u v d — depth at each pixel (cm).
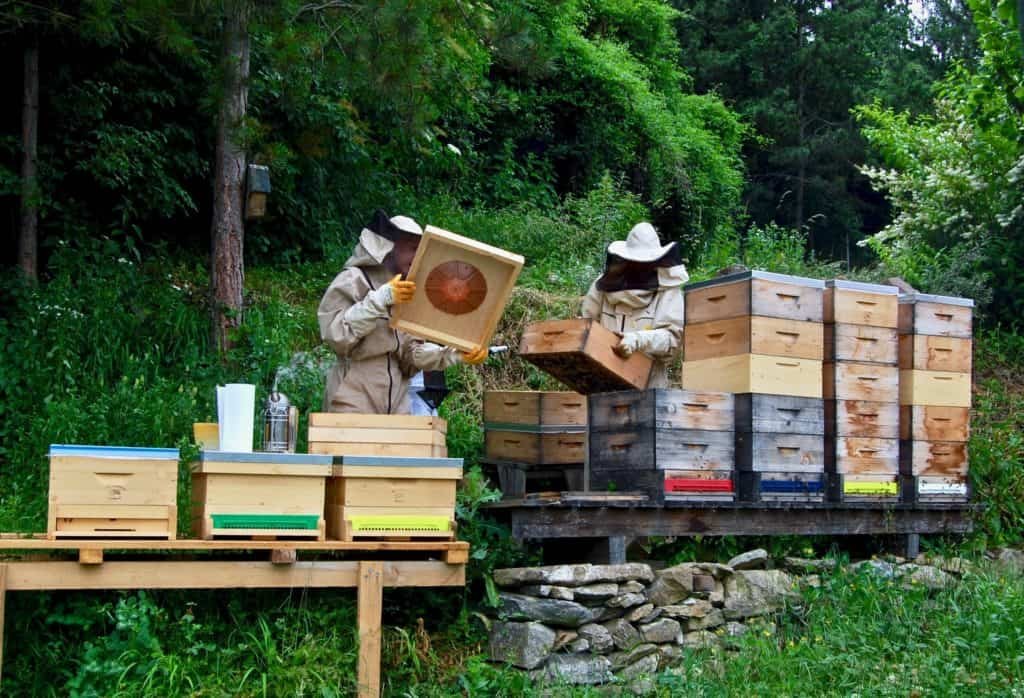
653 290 796
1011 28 1162
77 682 581
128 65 1216
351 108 1364
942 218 1445
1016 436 993
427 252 674
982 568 834
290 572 614
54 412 819
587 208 1681
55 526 563
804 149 3503
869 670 665
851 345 797
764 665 668
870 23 3731
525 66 1034
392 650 660
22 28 1105
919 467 837
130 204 1187
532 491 892
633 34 2427
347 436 640
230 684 600
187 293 1159
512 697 628
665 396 716
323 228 1389
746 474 746
